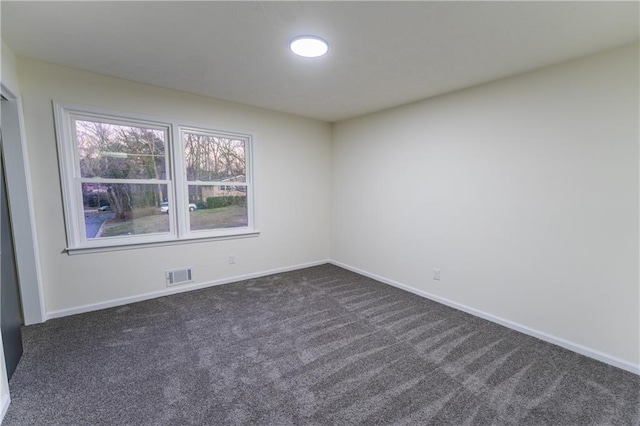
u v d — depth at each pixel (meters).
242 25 1.77
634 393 1.79
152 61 2.32
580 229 2.15
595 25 1.69
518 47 1.97
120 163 2.91
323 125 4.38
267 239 3.98
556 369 2.01
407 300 3.20
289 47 2.04
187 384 1.83
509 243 2.55
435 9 1.57
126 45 2.06
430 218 3.19
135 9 1.62
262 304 3.04
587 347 2.17
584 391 1.80
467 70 2.36
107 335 2.38
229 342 2.32
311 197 4.37
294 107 3.59
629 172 1.93
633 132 1.90
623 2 1.47
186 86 2.91
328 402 1.70
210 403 1.68
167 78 2.70
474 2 1.50
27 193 2.42
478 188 2.74
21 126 2.36
